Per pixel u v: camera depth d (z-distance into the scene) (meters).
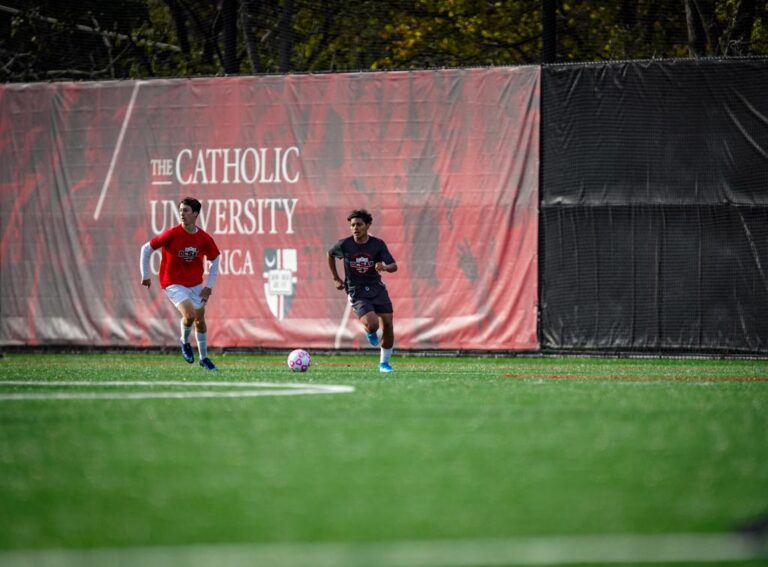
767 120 54.22
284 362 55.72
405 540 14.61
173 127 61.28
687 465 20.16
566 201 56.38
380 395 33.31
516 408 29.39
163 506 16.75
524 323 56.88
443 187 57.81
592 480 18.69
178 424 25.97
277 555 13.80
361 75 58.81
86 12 78.31
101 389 35.78
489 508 16.53
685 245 55.06
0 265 63.31
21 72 77.56
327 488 18.02
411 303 58.16
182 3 77.00
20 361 56.28
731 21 70.19
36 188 62.91
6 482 18.69
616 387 36.97
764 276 54.28
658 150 55.38
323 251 59.44
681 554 13.88
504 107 57.09
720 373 46.44
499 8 76.69
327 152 59.28
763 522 14.66
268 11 73.50
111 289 62.16
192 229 47.28
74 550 14.10
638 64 55.47
